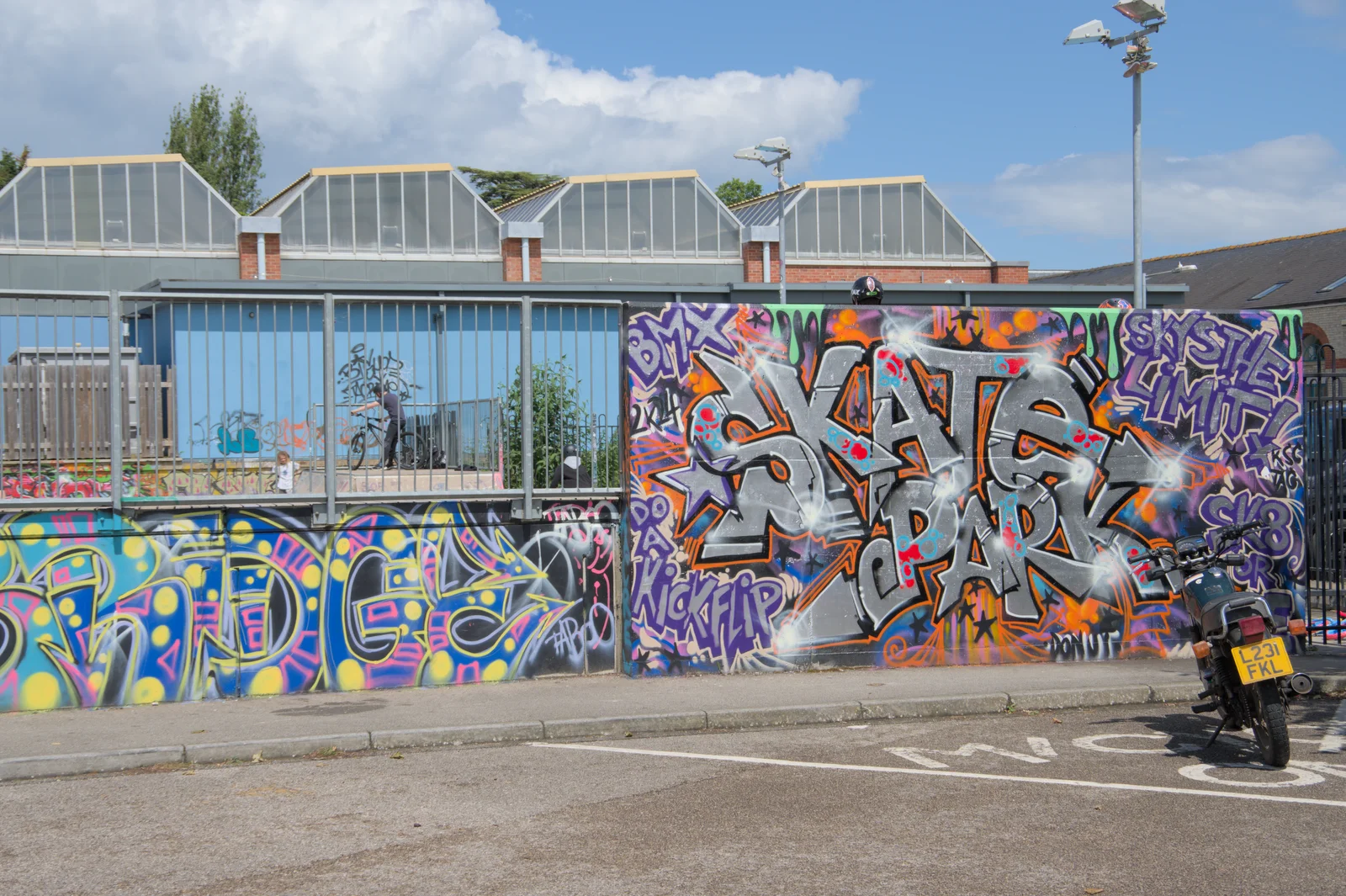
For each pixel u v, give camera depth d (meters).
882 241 45.78
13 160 60.41
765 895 4.93
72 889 5.11
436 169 39.97
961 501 10.56
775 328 10.22
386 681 9.59
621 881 5.12
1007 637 10.64
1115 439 10.88
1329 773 6.89
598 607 10.11
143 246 37.44
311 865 5.40
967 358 10.58
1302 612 11.27
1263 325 11.21
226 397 9.30
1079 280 67.50
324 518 9.42
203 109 64.94
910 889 4.97
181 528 9.18
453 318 9.77
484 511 9.80
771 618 10.22
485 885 5.09
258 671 9.32
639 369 9.95
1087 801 6.34
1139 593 10.91
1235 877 5.10
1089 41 18.78
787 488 10.24
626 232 42.47
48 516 8.94
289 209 38.56
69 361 9.01
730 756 7.59
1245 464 11.16
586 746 7.95
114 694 9.02
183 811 6.38
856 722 8.70
